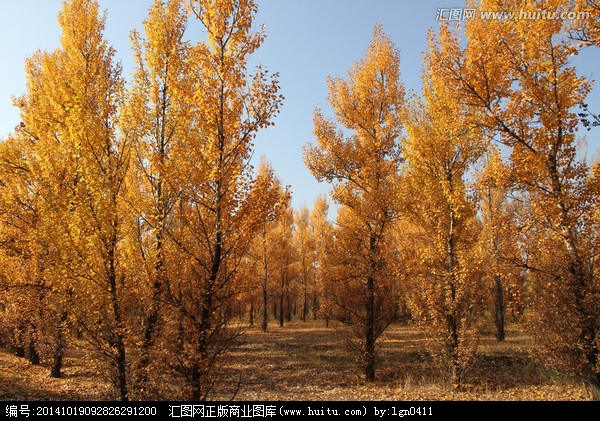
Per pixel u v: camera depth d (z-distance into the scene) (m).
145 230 6.71
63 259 5.93
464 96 7.23
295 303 42.78
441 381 9.11
